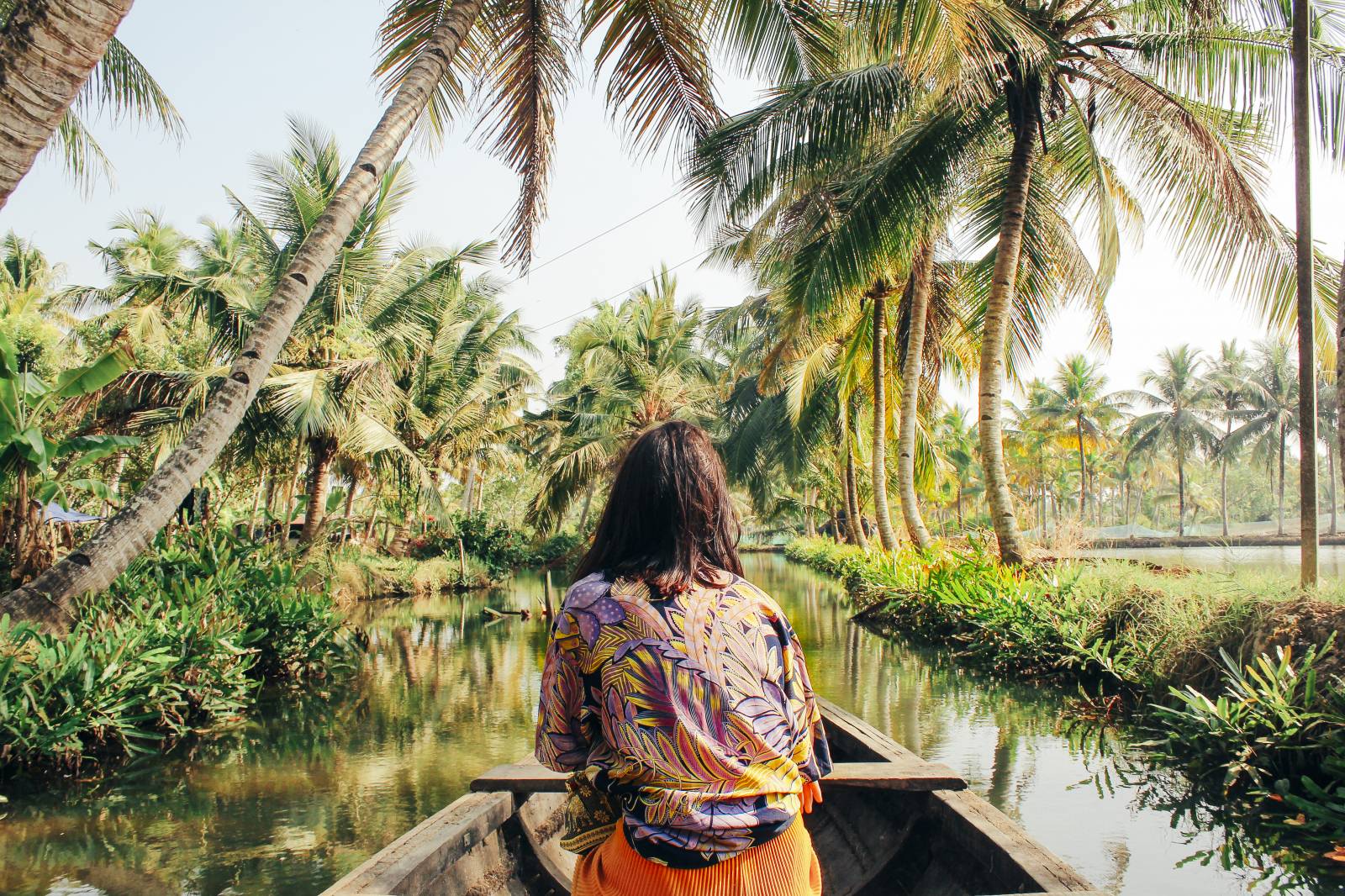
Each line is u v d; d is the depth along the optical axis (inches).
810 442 911.7
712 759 57.9
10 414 342.3
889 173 409.7
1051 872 95.3
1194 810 198.8
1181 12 356.8
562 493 858.1
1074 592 373.4
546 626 611.2
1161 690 290.8
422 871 102.2
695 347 1171.9
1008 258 424.8
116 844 198.8
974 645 419.2
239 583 434.3
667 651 59.4
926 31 271.9
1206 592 308.2
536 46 335.3
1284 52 335.9
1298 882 158.1
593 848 64.7
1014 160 417.4
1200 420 1628.9
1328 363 378.6
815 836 159.6
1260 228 374.6
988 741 264.4
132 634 306.2
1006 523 442.3
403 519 1072.2
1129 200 485.1
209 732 312.0
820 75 341.7
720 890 57.2
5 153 162.9
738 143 402.9
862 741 166.6
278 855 190.1
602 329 1048.2
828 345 753.0
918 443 821.9
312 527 755.4
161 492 247.4
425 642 533.3
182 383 593.6
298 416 571.5
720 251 709.3
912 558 595.8
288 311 258.1
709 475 66.7
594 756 62.9
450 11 287.1
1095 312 517.0
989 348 432.1
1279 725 217.9
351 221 265.0
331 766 263.1
